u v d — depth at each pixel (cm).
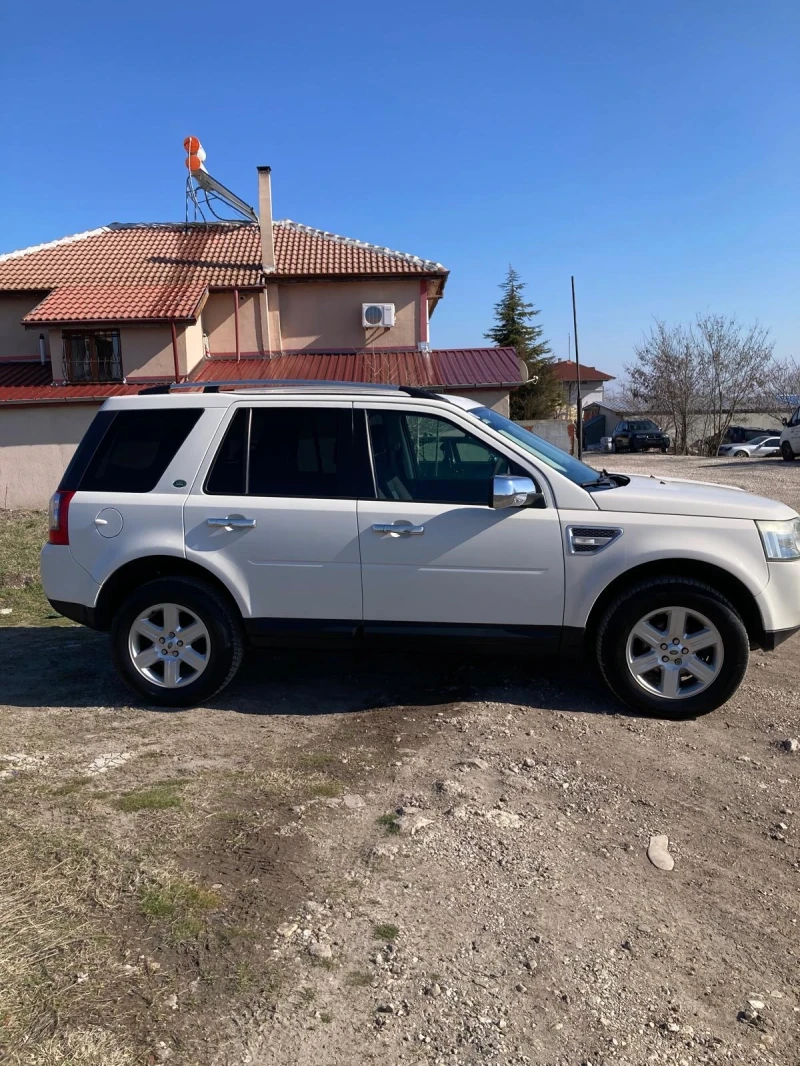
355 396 506
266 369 2130
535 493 480
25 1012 245
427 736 461
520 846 348
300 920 295
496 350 2223
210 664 500
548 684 541
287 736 464
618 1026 251
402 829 357
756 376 4081
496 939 289
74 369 2067
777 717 492
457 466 494
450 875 326
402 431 499
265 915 296
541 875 328
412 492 491
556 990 265
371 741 455
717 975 276
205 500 498
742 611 490
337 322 2302
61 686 554
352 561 485
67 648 650
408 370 2078
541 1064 236
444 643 488
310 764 425
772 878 332
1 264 2320
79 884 310
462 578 480
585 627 481
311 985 263
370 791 396
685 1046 244
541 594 478
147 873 319
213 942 280
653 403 4322
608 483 526
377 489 492
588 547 473
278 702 517
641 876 330
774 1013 259
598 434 5884
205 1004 253
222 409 510
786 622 477
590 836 359
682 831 365
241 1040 240
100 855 331
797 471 2264
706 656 482
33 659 619
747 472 2283
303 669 578
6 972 261
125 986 258
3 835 346
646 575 485
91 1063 228
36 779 405
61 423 1952
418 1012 254
